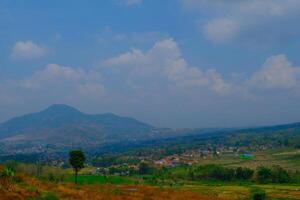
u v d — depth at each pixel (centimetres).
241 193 15512
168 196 9200
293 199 14112
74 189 7275
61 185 7456
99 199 6488
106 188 9144
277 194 15762
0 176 5984
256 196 13488
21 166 14100
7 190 5259
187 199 9212
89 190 7775
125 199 7194
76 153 11881
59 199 5606
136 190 10006
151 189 11400
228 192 15975
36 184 6406
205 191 15888
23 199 5066
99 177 19775
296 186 19688
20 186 5756
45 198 5378
